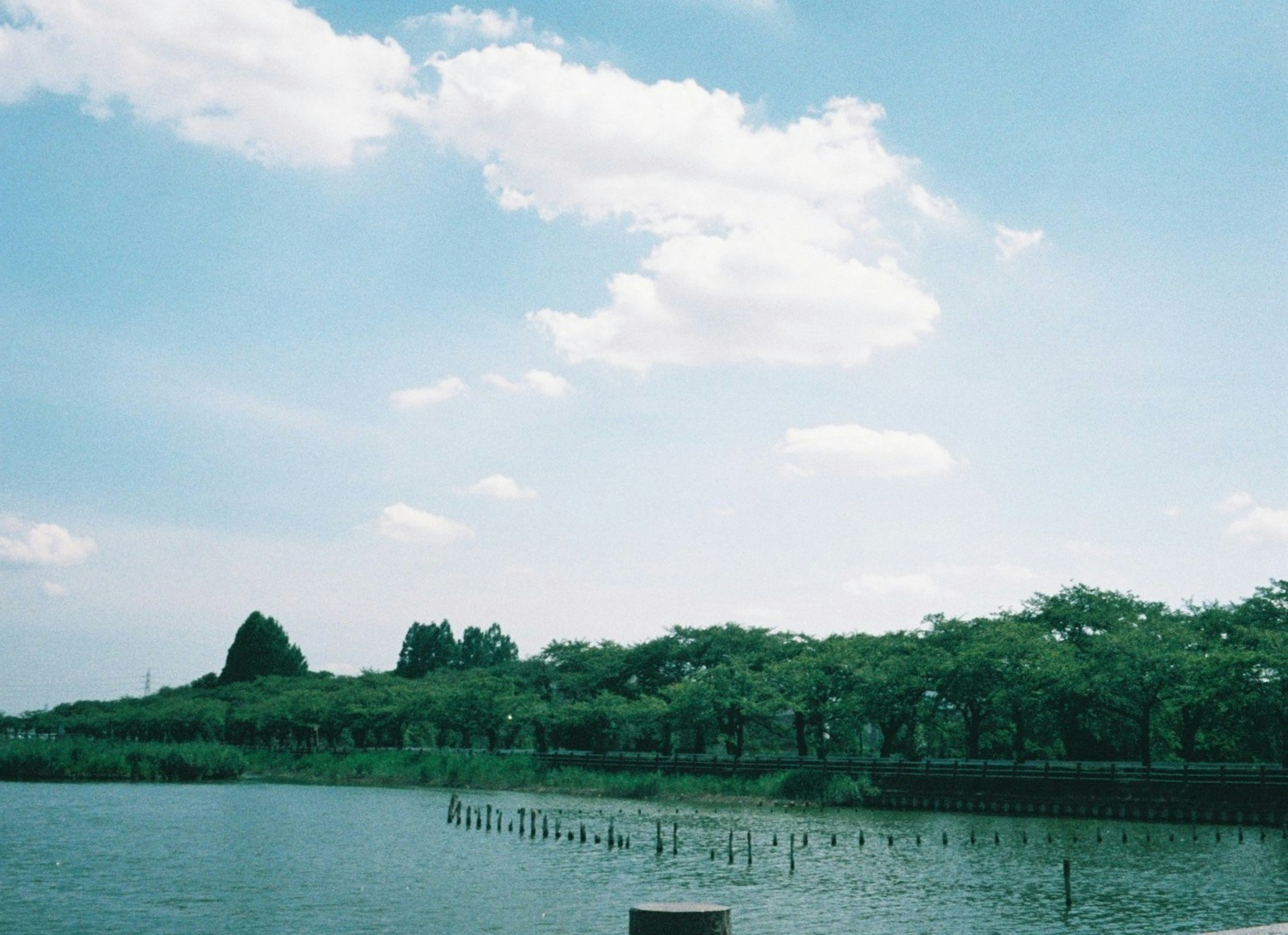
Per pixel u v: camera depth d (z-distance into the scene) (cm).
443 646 19425
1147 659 7462
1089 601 9256
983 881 4422
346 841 5941
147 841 5884
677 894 4159
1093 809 6831
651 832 6353
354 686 15275
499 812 6388
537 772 10444
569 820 7194
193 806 8212
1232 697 7088
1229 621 8362
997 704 8144
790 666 9962
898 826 6606
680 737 11906
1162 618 8694
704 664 11700
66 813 7525
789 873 4697
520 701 12044
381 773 11238
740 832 6359
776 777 8656
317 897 4109
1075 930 3419
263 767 12394
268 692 16612
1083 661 8019
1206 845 5512
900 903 3931
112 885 4388
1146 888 4197
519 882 4484
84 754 11112
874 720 8906
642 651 12081
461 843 5866
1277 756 8138
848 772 8388
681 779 9031
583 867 4950
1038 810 7088
